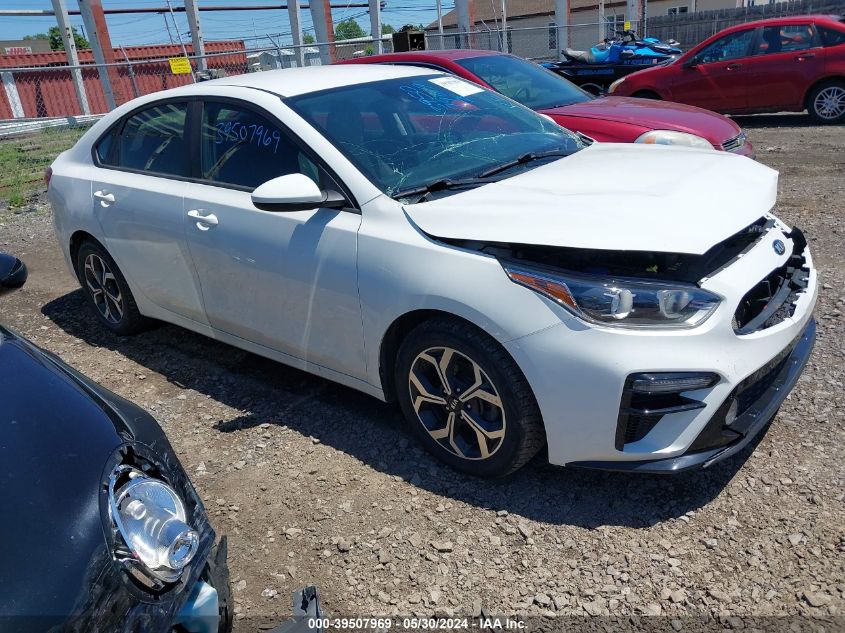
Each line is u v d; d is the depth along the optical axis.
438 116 3.86
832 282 4.83
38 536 1.61
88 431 1.92
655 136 5.87
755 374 2.69
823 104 10.88
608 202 2.84
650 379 2.54
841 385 3.58
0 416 1.92
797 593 2.43
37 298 5.95
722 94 11.45
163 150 4.19
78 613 1.53
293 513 3.04
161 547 1.72
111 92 18.38
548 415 2.73
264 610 2.55
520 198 2.99
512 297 2.71
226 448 3.54
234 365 4.44
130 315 4.75
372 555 2.77
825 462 3.03
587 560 2.65
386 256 3.04
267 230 3.48
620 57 13.92
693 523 2.78
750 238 2.97
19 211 9.28
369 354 3.26
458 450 3.11
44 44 49.69
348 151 3.37
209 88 4.00
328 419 3.72
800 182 7.47
